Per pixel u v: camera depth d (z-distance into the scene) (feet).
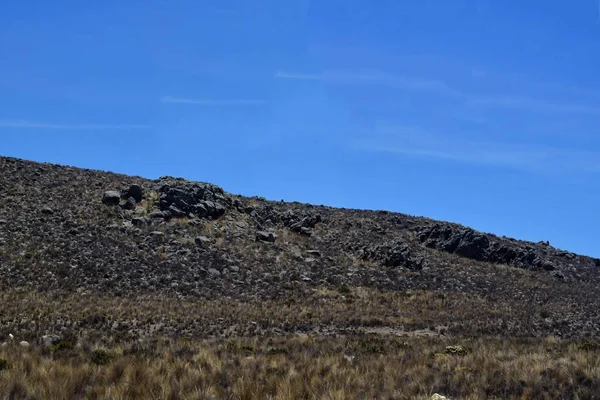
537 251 277.03
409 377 48.88
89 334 92.12
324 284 168.66
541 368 51.67
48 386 38.96
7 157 225.15
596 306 178.40
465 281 192.75
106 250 154.61
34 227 158.71
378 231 243.40
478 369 54.08
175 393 39.01
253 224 209.97
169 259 160.25
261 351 70.49
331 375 47.93
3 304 105.81
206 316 120.26
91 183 210.59
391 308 152.25
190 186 207.72
